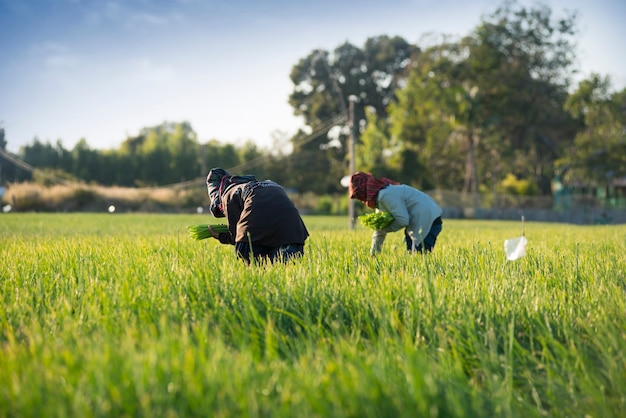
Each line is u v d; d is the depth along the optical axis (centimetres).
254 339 366
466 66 6169
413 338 388
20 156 7744
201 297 463
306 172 7512
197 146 7494
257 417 248
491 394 308
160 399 256
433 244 803
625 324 394
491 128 6116
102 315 412
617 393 319
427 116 6400
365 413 257
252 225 655
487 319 402
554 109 6306
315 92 8256
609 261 666
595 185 5812
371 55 8225
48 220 2648
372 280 512
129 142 8625
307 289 466
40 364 289
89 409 245
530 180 6662
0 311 441
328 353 326
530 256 689
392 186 796
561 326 409
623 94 5662
